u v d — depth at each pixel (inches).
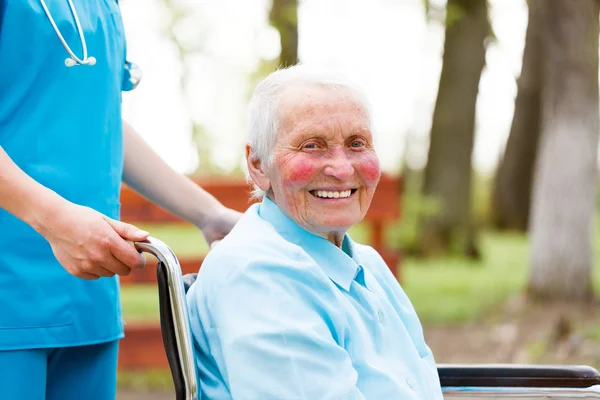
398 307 82.7
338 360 67.0
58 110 72.2
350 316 71.6
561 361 248.8
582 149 355.3
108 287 77.3
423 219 557.6
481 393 83.4
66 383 77.0
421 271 490.9
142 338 201.9
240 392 65.2
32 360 71.2
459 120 574.9
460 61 576.4
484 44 579.8
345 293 74.2
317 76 73.6
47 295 71.5
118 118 79.5
